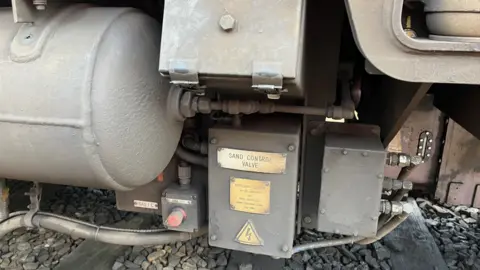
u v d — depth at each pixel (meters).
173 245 2.14
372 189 1.43
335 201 1.47
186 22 1.00
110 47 1.15
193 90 1.16
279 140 1.37
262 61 0.97
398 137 2.22
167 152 1.41
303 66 1.14
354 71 1.81
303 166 1.61
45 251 2.14
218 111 1.50
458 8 0.90
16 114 1.15
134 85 1.20
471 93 1.61
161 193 1.68
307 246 1.65
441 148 2.64
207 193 1.67
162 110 1.33
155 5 1.58
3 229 1.73
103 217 2.40
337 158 1.43
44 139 1.16
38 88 1.13
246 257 2.04
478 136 1.54
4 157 1.22
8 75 1.15
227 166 1.44
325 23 1.45
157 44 1.31
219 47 0.99
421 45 0.90
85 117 1.11
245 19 0.98
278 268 1.95
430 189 2.77
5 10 1.33
